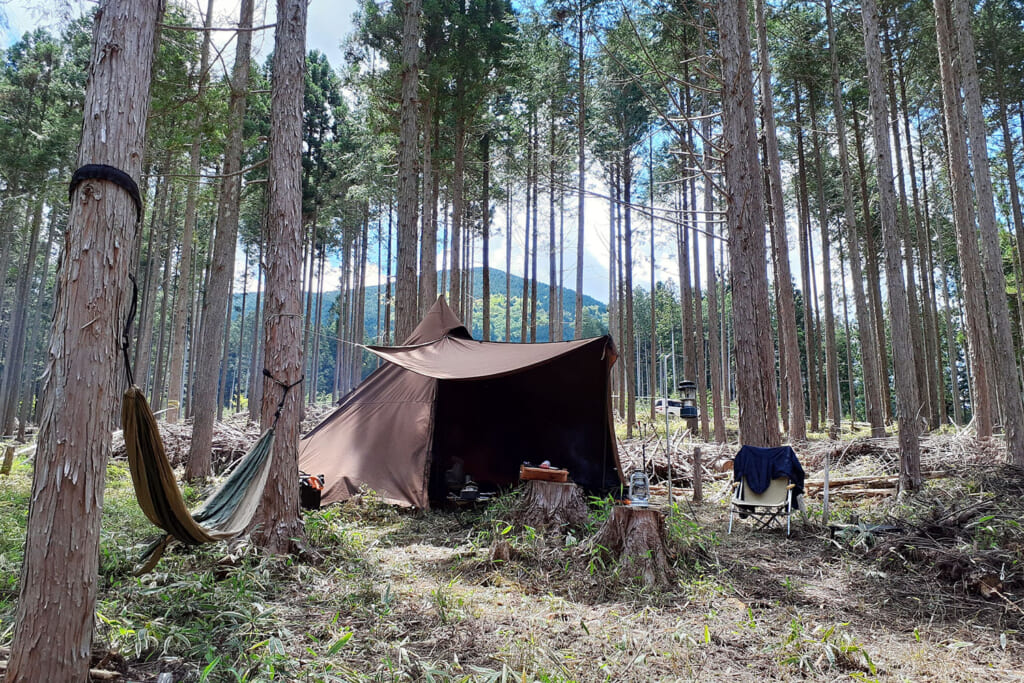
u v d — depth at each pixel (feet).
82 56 54.13
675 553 17.06
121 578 14.33
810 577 17.15
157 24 9.66
